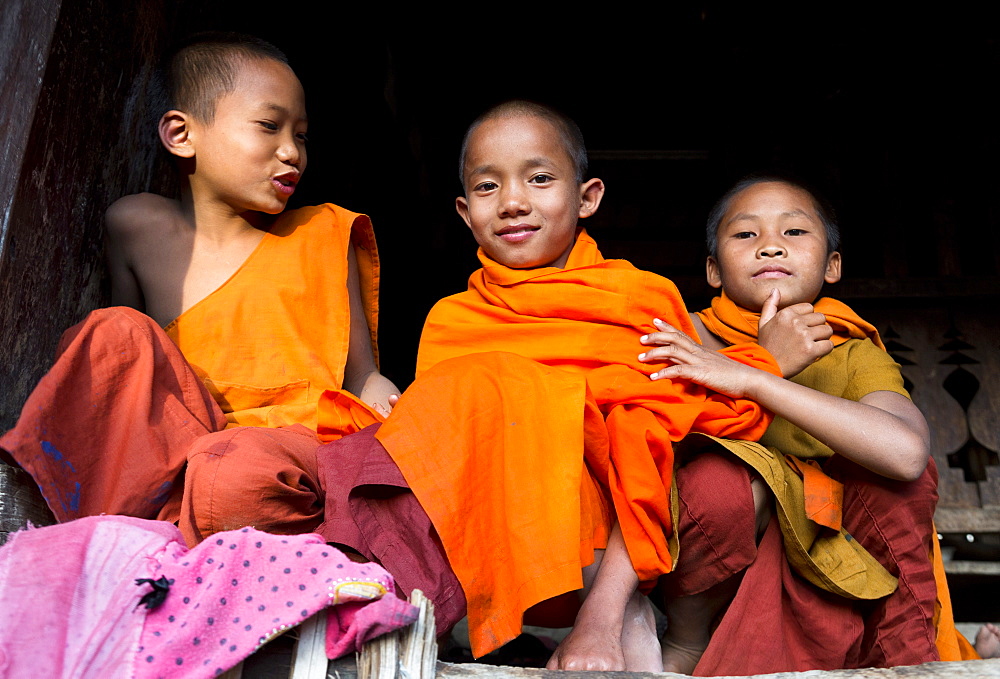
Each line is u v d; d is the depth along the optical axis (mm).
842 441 1837
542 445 1616
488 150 2182
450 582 1505
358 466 1567
